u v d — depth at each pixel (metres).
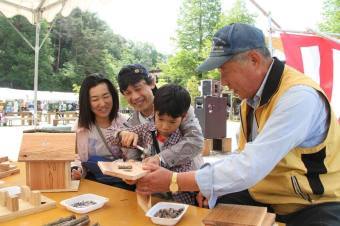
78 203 1.55
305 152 1.42
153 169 1.43
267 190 1.53
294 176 1.43
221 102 7.32
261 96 1.44
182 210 1.47
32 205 1.48
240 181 1.24
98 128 2.34
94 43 42.41
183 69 26.48
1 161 2.14
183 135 2.02
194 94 21.42
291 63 2.89
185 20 29.86
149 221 1.38
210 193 1.29
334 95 2.84
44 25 35.97
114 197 1.67
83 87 2.32
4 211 1.41
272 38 3.06
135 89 2.21
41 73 36.25
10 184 1.82
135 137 1.96
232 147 7.98
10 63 34.84
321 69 2.86
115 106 2.41
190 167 1.99
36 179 1.74
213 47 1.40
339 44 2.82
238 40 1.35
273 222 1.26
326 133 1.40
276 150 1.24
